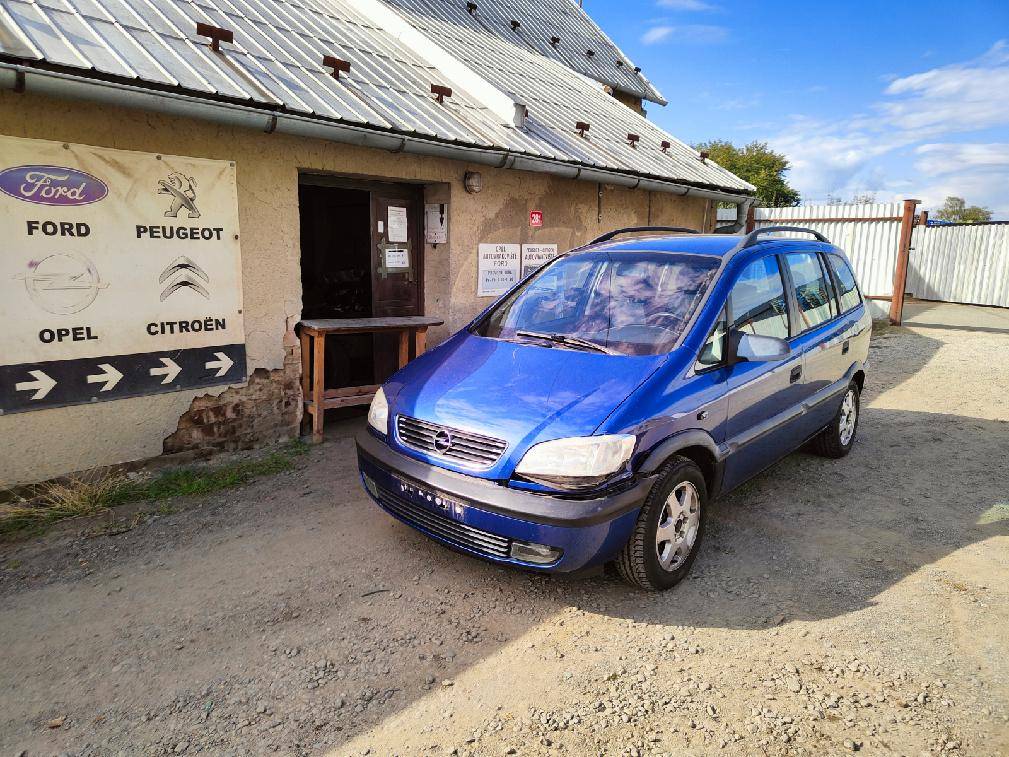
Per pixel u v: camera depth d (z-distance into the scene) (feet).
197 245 15.49
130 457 15.10
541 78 34.91
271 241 16.90
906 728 7.97
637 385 10.55
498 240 23.11
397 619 10.13
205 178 15.43
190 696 8.43
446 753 7.52
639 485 9.96
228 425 16.69
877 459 17.66
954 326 42.09
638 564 10.37
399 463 11.03
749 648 9.52
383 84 20.94
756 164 166.09
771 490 15.46
